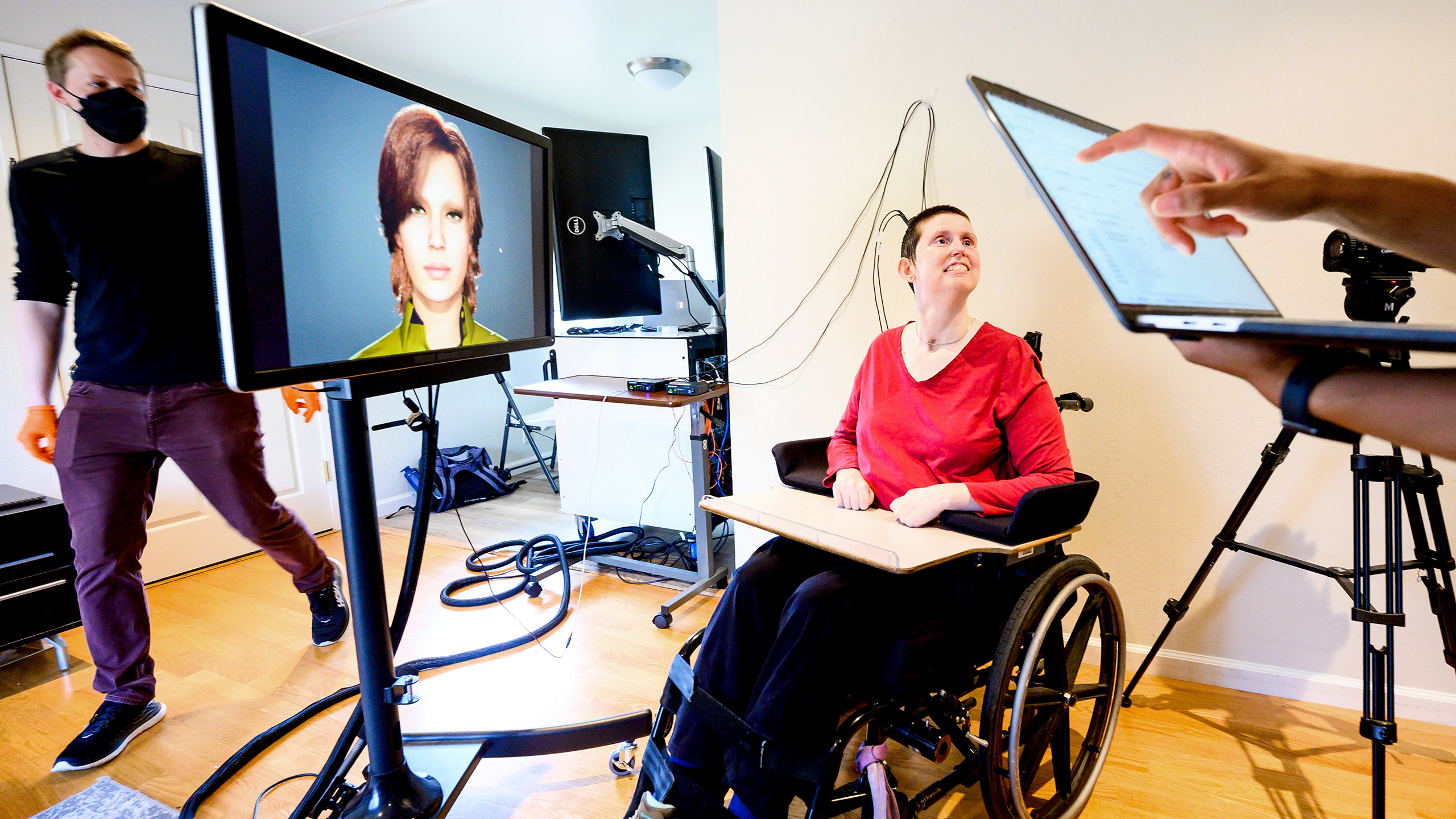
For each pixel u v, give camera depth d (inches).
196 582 108.3
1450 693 66.9
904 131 79.7
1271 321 11.9
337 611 87.8
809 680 45.7
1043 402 56.4
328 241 39.0
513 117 187.3
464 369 50.6
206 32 31.2
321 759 65.1
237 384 33.7
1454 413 9.9
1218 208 14.8
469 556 117.0
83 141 65.1
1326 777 60.2
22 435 67.6
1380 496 66.8
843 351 86.6
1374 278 48.3
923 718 48.5
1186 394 72.0
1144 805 57.4
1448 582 53.6
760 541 97.3
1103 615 56.0
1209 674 74.8
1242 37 65.6
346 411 43.8
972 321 60.9
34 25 96.0
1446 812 55.7
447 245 48.2
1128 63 69.7
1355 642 69.3
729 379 94.3
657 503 109.5
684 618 93.4
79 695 78.4
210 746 67.7
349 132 39.8
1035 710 53.3
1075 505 48.8
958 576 49.8
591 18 127.3
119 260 66.2
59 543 82.8
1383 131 62.2
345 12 122.1
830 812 47.5
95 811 58.6
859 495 56.6
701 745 49.8
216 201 32.3
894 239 81.8
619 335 110.9
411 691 47.6
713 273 213.9
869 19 79.7
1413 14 60.2
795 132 85.3
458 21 127.8
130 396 68.4
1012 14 73.4
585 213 103.9
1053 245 74.7
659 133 222.2
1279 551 70.8
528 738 57.2
